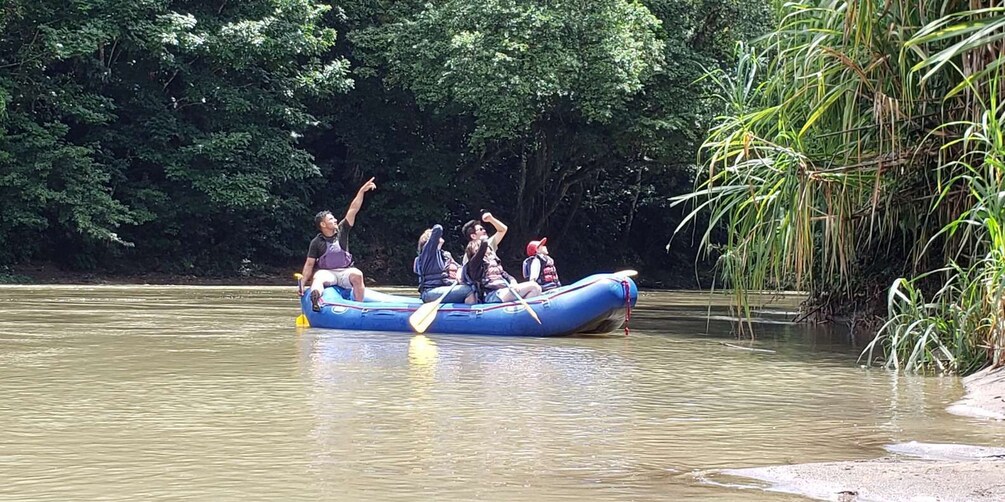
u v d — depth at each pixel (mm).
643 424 4828
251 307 14164
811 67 8375
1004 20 5645
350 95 27438
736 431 4668
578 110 25031
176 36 22312
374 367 7043
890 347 7785
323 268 11250
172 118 23688
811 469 3777
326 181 26781
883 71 8047
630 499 3309
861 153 8469
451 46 22750
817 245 10539
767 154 8438
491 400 5516
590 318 10047
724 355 8344
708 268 31156
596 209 31375
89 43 21188
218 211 24234
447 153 27594
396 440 4312
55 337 9000
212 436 4363
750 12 24766
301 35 23469
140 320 11273
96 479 3551
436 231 11008
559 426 4727
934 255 9914
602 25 22781
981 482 3539
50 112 23062
